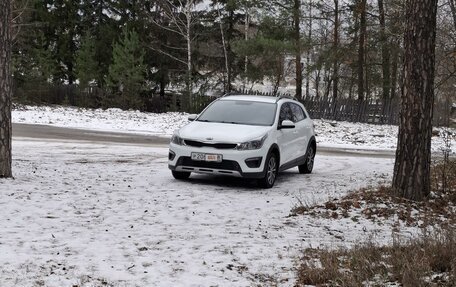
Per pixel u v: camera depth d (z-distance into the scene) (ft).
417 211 28.48
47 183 32.60
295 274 18.04
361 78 116.26
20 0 125.49
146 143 62.90
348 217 27.20
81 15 152.76
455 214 27.94
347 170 47.26
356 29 111.04
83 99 130.31
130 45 121.19
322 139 86.12
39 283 16.20
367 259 18.95
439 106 106.11
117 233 22.65
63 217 24.94
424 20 29.12
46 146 53.31
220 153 34.24
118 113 111.65
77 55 137.69
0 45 31.58
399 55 105.29
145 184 34.53
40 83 131.95
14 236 21.33
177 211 27.43
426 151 30.32
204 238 22.45
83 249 20.04
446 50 58.34
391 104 111.34
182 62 133.08
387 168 49.65
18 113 96.07
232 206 29.25
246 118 38.11
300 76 119.55
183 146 35.09
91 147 54.90
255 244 21.74
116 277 17.11
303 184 38.11
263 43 104.12
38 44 142.00
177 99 129.90
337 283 16.84
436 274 17.62
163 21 136.77
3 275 16.75
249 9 111.34
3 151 32.78
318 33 130.62
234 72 132.57
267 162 35.24
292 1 113.70
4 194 28.55
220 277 17.52
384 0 101.09
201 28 133.28
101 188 32.24
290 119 40.91
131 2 142.82
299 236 23.44
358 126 105.50
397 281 17.04
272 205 29.96
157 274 17.58
